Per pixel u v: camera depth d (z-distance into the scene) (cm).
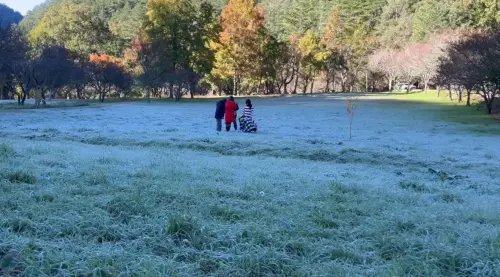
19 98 3719
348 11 8269
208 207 459
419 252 350
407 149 1333
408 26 7762
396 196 584
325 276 303
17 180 551
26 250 307
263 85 7269
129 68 5303
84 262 296
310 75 7381
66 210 419
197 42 5606
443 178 809
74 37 6531
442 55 4578
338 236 393
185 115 2791
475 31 4338
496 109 3322
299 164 944
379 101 4844
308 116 2895
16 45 3325
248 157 1079
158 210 435
